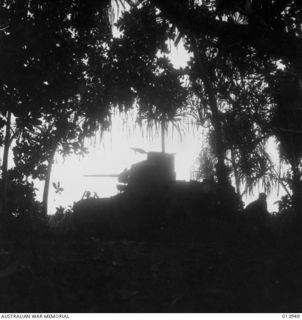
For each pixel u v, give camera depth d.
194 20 8.76
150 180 10.66
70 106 12.00
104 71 12.81
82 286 5.44
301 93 12.59
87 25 12.30
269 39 8.22
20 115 10.89
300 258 6.75
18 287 5.36
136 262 6.68
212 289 5.35
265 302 4.95
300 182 11.96
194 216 10.32
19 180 10.83
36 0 11.36
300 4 9.17
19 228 9.16
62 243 8.17
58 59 11.70
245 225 9.55
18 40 10.87
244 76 12.40
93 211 10.45
